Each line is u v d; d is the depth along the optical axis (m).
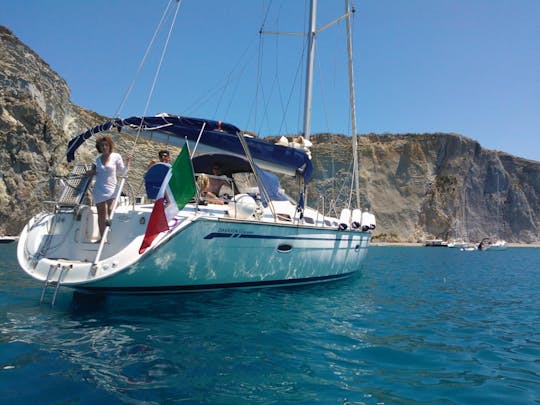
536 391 3.02
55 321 4.29
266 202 6.53
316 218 8.05
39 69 40.19
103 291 5.00
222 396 2.62
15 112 32.53
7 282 7.02
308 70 10.62
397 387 3.01
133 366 3.06
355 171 11.12
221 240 5.53
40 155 32.75
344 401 2.69
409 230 64.12
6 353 3.26
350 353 3.79
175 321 4.45
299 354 3.63
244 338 3.97
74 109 47.34
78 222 5.42
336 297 6.95
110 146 5.06
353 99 11.17
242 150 6.94
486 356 3.93
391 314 5.83
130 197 6.66
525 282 11.11
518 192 76.00
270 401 2.60
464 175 71.44
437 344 4.30
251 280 6.35
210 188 7.52
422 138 71.81
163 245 4.80
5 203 30.34
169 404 2.44
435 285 9.84
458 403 2.76
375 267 15.57
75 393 2.54
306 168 7.51
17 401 2.41
